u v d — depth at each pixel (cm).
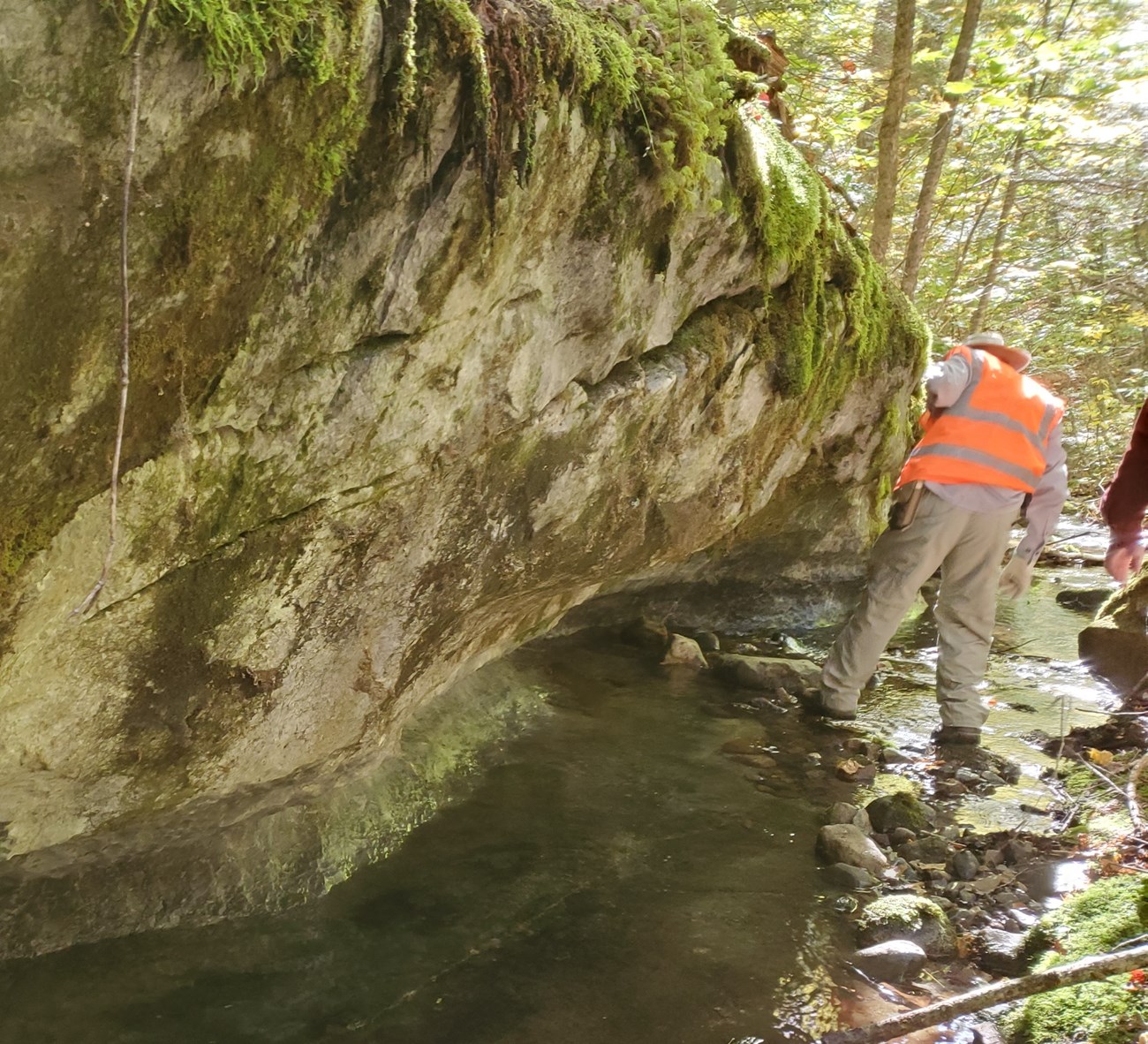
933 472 423
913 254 855
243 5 156
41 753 210
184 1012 236
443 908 285
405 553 267
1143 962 204
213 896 267
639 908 293
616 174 255
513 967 261
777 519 535
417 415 238
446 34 191
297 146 175
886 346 502
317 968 255
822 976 266
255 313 190
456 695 393
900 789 384
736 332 360
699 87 279
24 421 164
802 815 359
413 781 337
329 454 225
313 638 256
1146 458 224
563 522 324
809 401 446
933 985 267
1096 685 506
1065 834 348
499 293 240
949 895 310
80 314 162
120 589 203
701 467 387
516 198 225
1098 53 834
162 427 189
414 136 193
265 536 225
